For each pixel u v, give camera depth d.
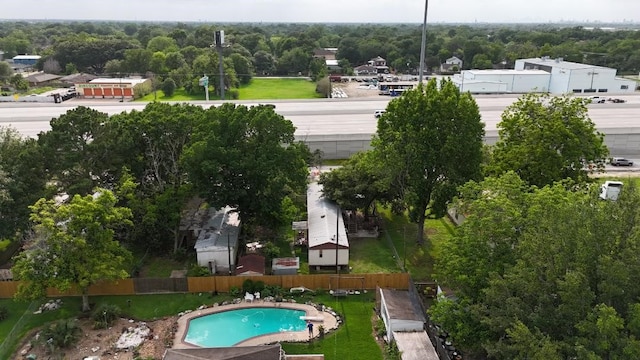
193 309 42.28
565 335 25.89
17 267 38.81
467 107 47.59
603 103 110.56
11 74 156.88
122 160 50.22
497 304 30.78
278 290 44.19
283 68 192.50
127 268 48.22
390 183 50.59
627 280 24.27
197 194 50.78
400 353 33.75
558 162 47.50
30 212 45.47
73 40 189.88
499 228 32.91
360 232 56.56
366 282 44.84
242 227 54.12
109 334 38.84
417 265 49.78
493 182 37.00
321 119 96.56
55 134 47.66
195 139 48.41
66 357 36.06
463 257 34.69
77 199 39.81
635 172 75.62
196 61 153.00
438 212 48.78
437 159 48.22
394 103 50.50
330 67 195.00
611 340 23.22
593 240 26.22
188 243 52.97
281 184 48.34
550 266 27.39
